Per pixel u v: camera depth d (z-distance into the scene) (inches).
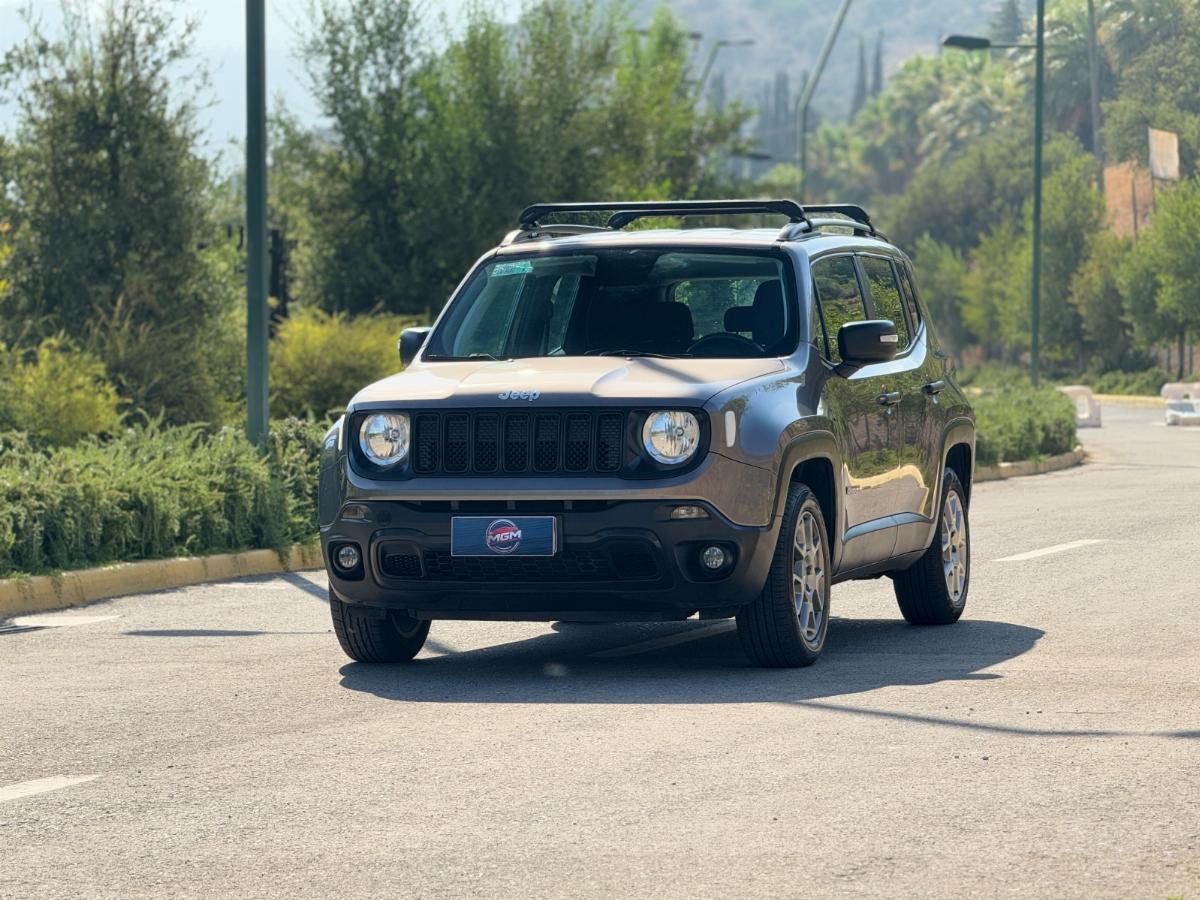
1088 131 3794.3
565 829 249.0
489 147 1316.4
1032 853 233.5
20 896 221.8
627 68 1642.5
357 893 220.8
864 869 227.5
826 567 390.6
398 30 1326.3
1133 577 540.1
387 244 1331.2
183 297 982.4
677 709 335.6
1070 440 1261.1
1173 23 3528.5
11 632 465.7
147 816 260.7
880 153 6028.5
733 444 361.1
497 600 366.3
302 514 661.9
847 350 394.3
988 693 346.9
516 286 417.1
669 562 357.7
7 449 637.9
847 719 322.7
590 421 360.2
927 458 443.2
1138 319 2667.3
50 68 971.3
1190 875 222.8
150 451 625.9
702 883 222.5
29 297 965.8
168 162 973.8
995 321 3307.1
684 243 413.4
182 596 543.2
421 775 283.1
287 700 352.5
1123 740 301.0
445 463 366.6
